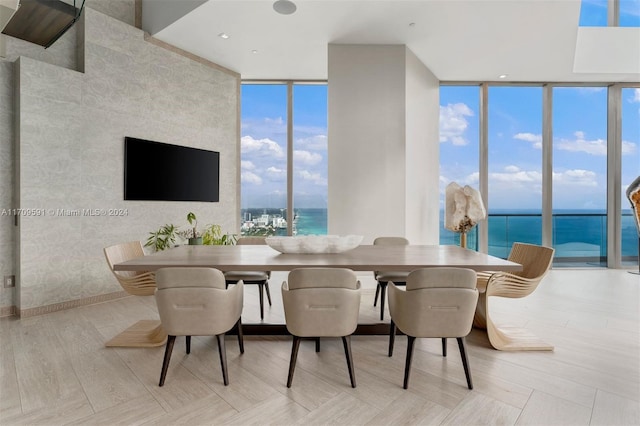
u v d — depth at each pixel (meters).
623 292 4.34
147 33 4.41
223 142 5.41
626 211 5.87
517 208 5.98
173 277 2.00
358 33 4.32
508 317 3.36
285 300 2.04
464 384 2.09
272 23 4.12
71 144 3.72
